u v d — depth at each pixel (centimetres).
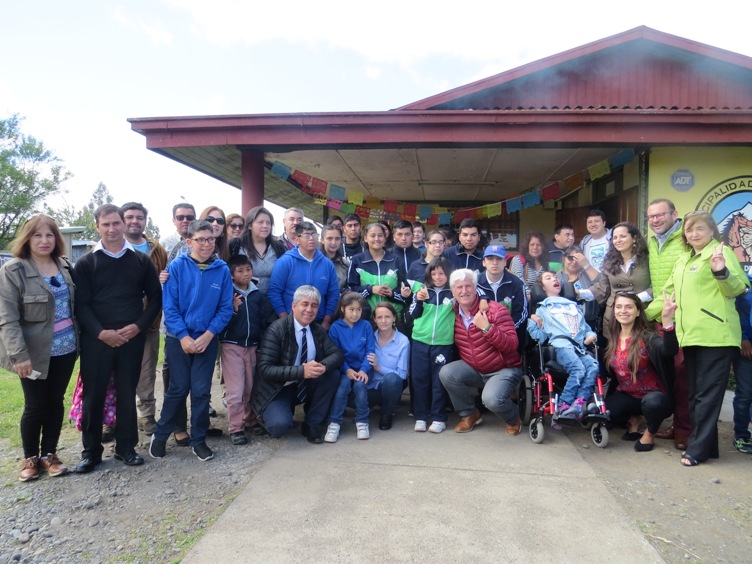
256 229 431
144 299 375
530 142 550
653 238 417
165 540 250
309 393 397
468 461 346
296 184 776
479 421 432
